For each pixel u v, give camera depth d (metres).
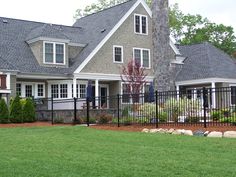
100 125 18.20
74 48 31.78
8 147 10.51
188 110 16.98
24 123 22.56
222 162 7.90
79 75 29.56
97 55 30.78
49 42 29.48
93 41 32.03
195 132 13.33
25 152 9.53
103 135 13.18
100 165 7.71
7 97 25.48
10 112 22.66
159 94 18.36
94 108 25.09
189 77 33.72
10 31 31.11
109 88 33.25
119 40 32.22
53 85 30.30
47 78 29.30
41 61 29.09
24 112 23.05
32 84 29.59
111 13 34.53
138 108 17.89
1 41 29.58
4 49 28.91
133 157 8.65
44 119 24.91
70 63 30.75
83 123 20.81
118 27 32.25
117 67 31.88
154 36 19.62
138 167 7.47
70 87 29.81
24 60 28.77
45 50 29.36
